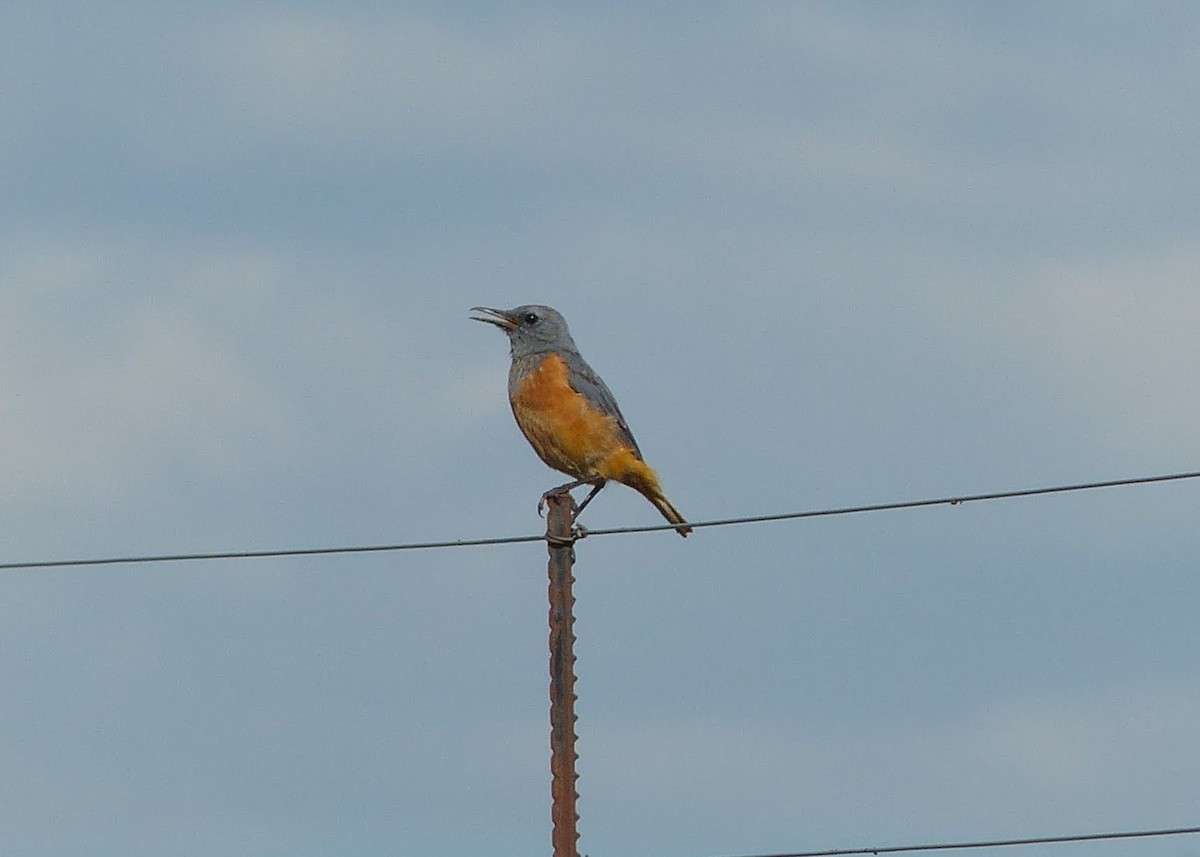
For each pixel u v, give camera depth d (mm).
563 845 13234
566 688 13617
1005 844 12508
